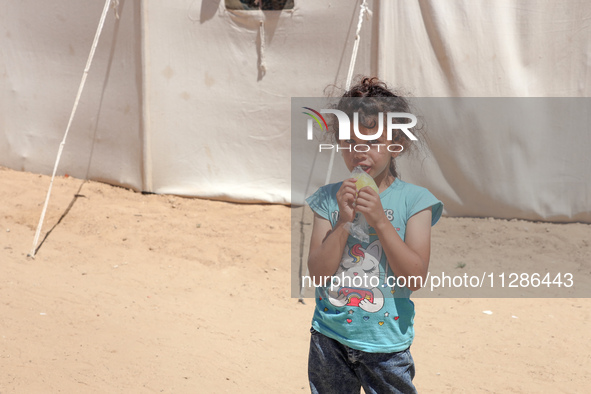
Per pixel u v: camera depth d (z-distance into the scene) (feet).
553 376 14.96
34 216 24.13
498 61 24.54
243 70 25.76
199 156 26.73
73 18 27.58
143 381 13.84
